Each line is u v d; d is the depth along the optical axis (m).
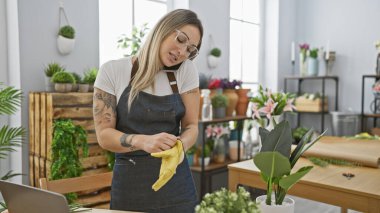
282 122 1.18
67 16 2.87
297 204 3.57
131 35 3.31
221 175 4.00
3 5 2.66
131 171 1.54
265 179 1.12
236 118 3.52
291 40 5.60
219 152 3.63
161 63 1.53
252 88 5.17
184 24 1.42
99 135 1.47
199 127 3.50
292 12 5.57
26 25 2.62
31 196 0.90
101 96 1.48
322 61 5.18
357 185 1.69
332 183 1.72
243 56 4.97
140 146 1.32
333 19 5.30
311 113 5.50
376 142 2.41
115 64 1.51
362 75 5.02
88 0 3.01
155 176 1.54
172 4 3.93
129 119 1.51
